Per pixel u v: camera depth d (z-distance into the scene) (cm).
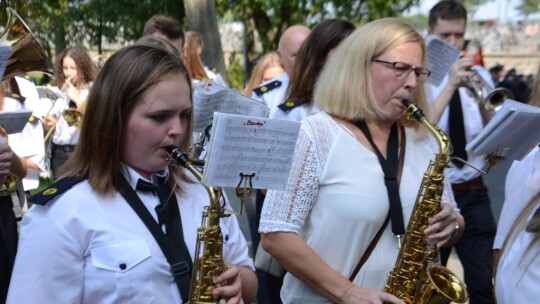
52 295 210
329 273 269
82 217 215
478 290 439
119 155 222
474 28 3378
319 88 294
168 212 228
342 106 283
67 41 1655
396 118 285
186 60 634
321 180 275
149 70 217
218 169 206
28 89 402
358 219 271
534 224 231
